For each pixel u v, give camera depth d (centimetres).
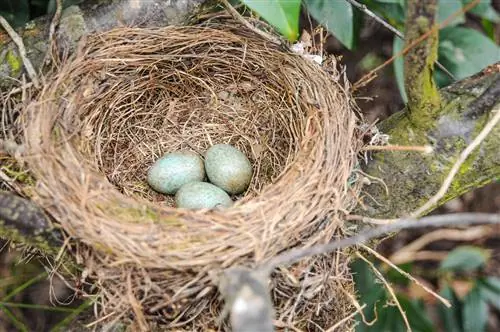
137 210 34
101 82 40
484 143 36
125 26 40
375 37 54
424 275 53
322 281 34
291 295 34
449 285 51
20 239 33
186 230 33
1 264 50
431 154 37
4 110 37
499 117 34
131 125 42
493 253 55
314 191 35
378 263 51
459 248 52
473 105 36
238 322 25
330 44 55
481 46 45
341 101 38
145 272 32
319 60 40
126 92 41
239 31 41
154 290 33
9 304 45
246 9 42
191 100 43
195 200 39
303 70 40
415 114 36
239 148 43
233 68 42
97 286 34
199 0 40
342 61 54
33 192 33
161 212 34
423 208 34
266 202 34
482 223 56
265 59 41
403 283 51
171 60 41
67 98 37
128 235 33
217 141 43
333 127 37
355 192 36
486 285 51
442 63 46
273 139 42
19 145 35
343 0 41
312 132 37
